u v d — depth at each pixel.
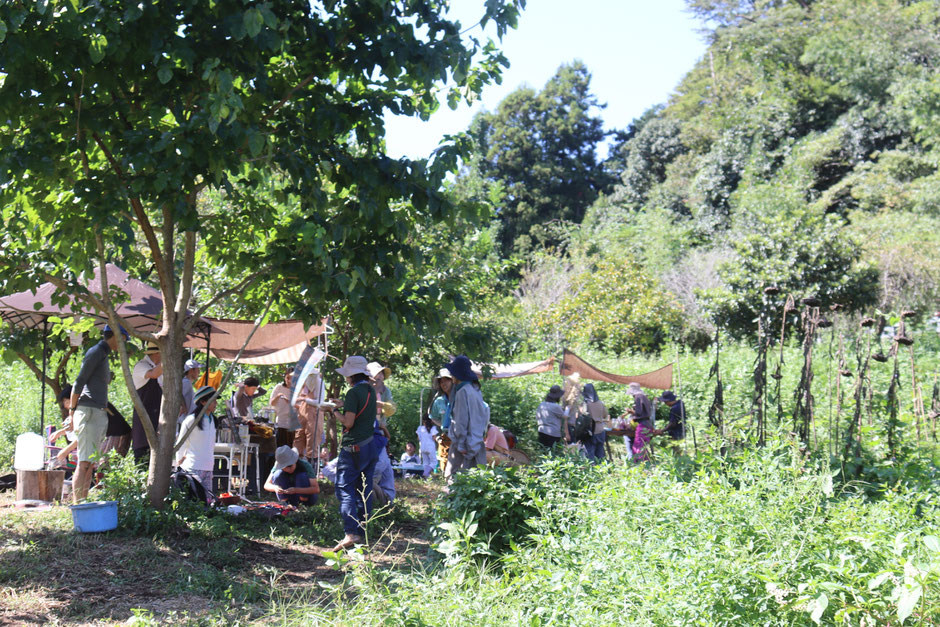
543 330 28.53
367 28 7.28
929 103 32.75
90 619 5.21
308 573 6.74
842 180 36.72
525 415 18.17
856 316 21.89
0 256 7.12
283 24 6.63
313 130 7.54
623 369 21.36
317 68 7.48
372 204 7.19
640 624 3.79
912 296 24.92
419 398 17.11
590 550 4.90
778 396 7.63
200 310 8.09
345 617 4.41
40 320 10.29
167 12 6.41
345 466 7.79
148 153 6.34
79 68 6.62
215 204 10.23
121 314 8.84
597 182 62.56
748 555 4.29
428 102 8.00
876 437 7.18
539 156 61.03
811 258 22.33
